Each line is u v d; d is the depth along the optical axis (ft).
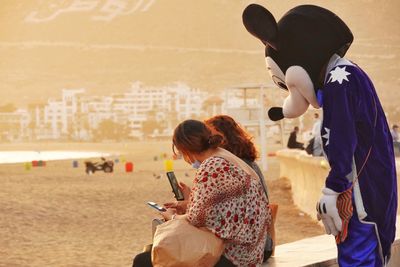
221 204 14.32
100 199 63.00
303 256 19.81
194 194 14.43
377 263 16.48
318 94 16.63
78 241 42.96
